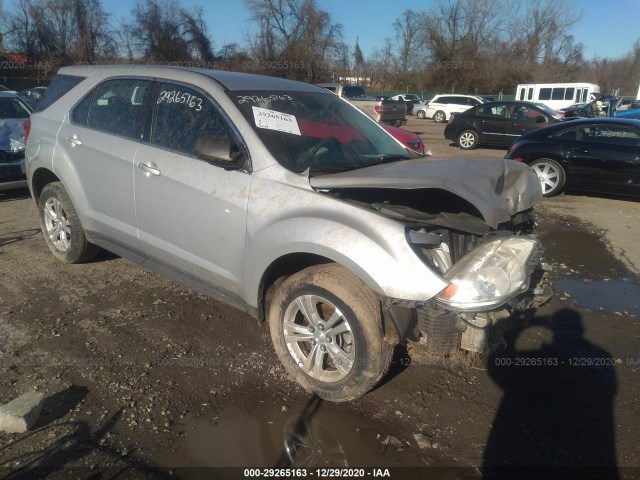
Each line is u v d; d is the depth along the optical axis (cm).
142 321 402
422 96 4812
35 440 278
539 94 3159
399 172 317
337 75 4053
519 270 280
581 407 321
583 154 873
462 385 339
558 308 456
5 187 711
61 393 315
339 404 315
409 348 295
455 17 4919
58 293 445
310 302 308
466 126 1692
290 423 298
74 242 479
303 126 371
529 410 317
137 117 406
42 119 484
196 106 372
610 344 396
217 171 346
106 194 421
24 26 4100
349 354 301
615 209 834
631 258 593
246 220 328
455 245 294
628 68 6712
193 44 3878
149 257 405
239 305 352
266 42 3919
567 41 5197
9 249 548
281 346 327
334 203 299
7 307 418
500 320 285
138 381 329
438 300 267
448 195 320
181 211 364
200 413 304
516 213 330
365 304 284
